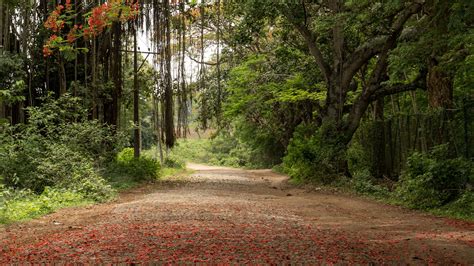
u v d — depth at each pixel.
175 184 21.69
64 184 14.39
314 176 21.08
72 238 7.64
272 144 47.16
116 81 21.86
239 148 61.59
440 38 12.41
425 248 7.25
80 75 21.44
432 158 13.55
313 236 8.08
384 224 9.95
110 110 22.31
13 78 17.14
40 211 11.02
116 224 9.08
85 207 12.29
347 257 6.48
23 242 7.56
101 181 15.06
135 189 18.53
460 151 13.84
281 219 10.23
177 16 21.73
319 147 21.20
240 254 6.51
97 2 19.28
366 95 20.78
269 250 6.81
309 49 23.06
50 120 17.58
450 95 16.50
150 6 20.69
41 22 19.91
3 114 18.02
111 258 6.22
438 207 12.23
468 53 13.96
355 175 19.09
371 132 21.31
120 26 21.56
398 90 20.69
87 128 17.62
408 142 18.25
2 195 11.38
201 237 7.67
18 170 14.36
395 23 19.00
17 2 18.25
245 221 9.64
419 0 16.28
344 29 16.50
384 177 19.53
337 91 21.59
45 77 20.72
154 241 7.31
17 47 19.97
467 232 8.82
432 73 16.66
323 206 13.33
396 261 6.36
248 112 33.56
